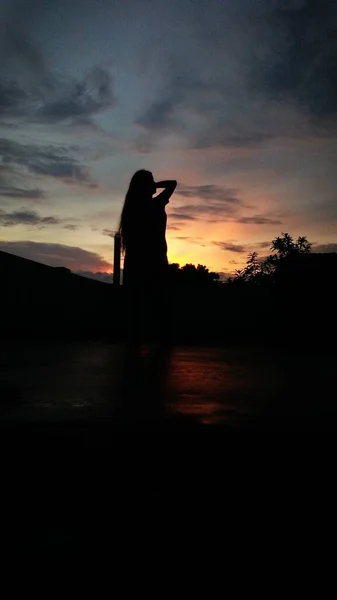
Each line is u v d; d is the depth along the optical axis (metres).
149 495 1.69
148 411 2.09
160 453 1.80
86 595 1.26
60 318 5.99
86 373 3.11
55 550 1.41
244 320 6.09
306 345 5.20
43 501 1.65
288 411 2.14
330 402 2.33
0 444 1.79
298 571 1.36
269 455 1.81
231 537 1.50
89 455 1.78
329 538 1.50
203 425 1.89
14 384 2.71
